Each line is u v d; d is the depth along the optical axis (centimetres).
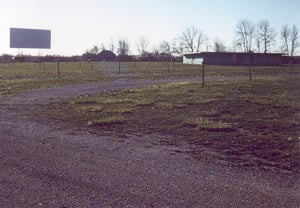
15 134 809
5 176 510
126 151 654
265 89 1770
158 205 407
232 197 430
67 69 4750
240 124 905
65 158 604
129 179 495
